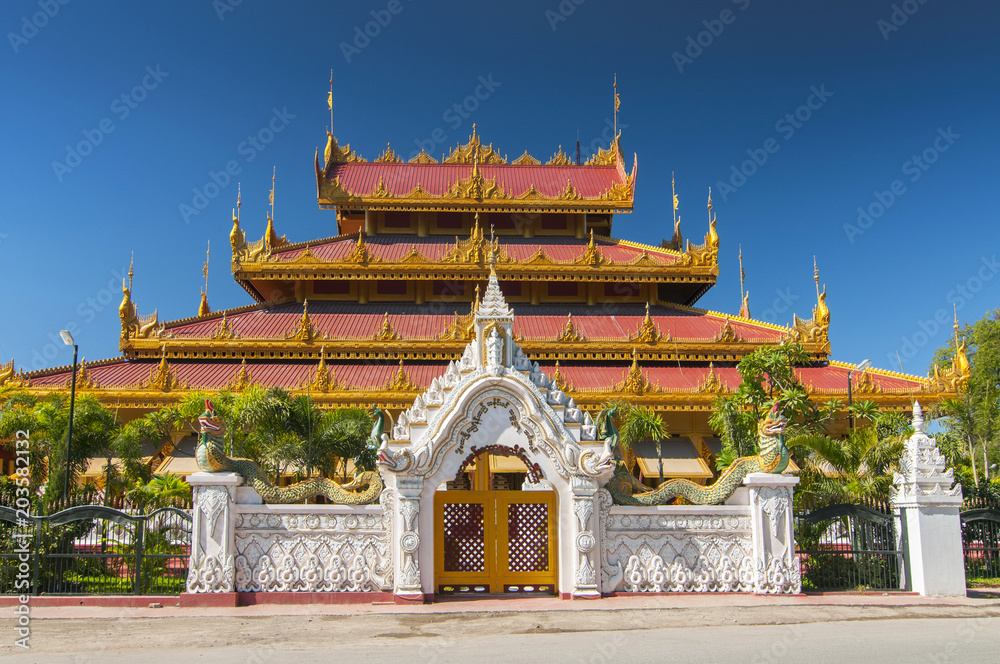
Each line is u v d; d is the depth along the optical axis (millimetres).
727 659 12867
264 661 12656
